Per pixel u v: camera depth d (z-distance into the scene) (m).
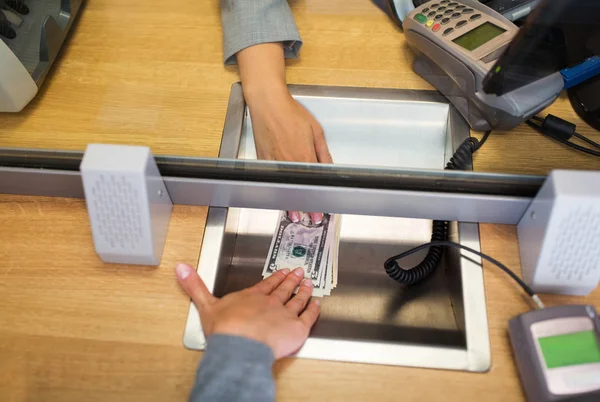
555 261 0.84
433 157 1.02
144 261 0.91
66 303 0.88
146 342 0.85
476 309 0.87
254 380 0.74
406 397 0.80
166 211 0.95
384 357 0.83
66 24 1.17
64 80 1.12
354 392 0.80
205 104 1.09
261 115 1.06
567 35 0.79
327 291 0.99
